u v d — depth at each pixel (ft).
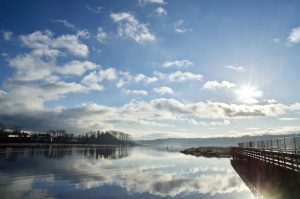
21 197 72.02
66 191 80.02
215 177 111.75
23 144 565.94
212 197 72.64
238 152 156.46
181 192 79.61
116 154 310.86
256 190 79.51
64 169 137.69
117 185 90.89
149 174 121.80
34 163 167.94
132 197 73.00
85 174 118.93
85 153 320.50
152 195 75.41
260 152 92.89
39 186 87.45
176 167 154.92
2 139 583.99
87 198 71.36
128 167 154.30
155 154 316.60
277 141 93.91
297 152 72.74
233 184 93.20
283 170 65.77
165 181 100.32
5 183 92.27
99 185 90.68
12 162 171.42
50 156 242.37
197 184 93.71
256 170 100.58
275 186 70.69
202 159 223.51
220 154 291.99
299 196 54.80
